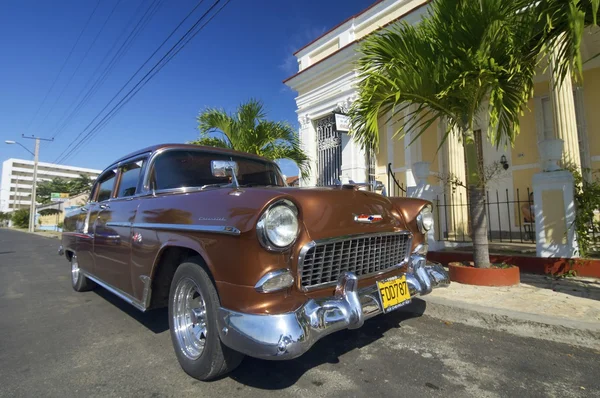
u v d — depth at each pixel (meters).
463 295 4.07
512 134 4.61
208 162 3.66
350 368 2.70
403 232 2.95
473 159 4.65
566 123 6.46
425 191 6.33
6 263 9.64
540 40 3.63
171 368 2.78
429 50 4.10
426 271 3.02
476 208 4.73
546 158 5.14
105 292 5.60
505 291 4.20
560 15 3.28
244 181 3.84
